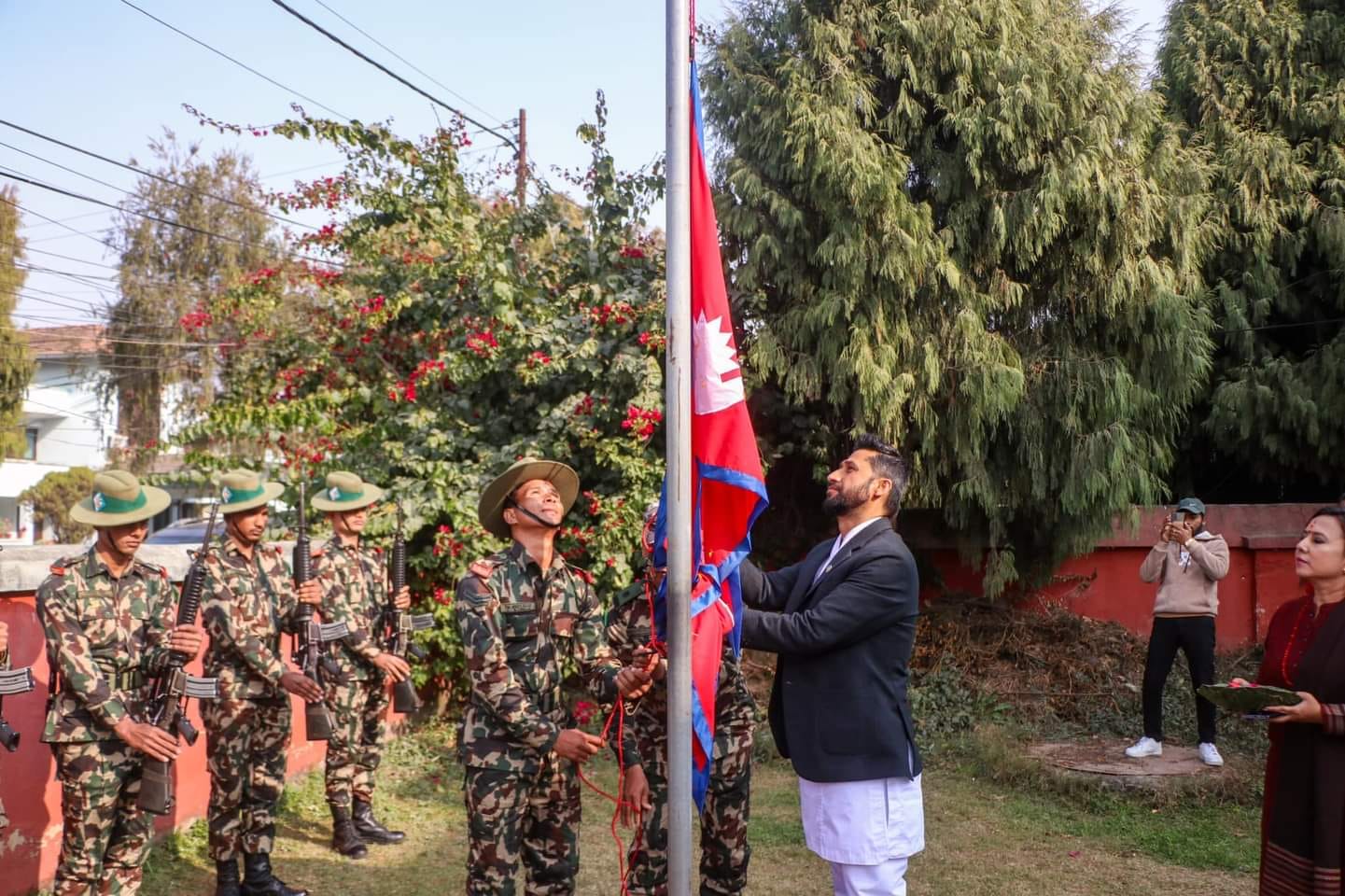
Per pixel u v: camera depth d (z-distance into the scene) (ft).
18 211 79.56
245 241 83.10
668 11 9.14
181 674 14.01
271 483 18.78
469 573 13.15
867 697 11.34
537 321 29.09
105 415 91.86
